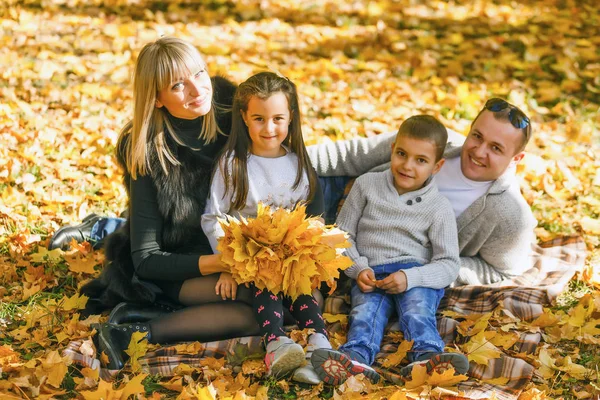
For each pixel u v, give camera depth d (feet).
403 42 25.98
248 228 10.45
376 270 11.74
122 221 14.21
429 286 11.39
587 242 14.53
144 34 26.30
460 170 12.51
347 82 22.56
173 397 9.91
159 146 10.83
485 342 10.65
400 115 20.21
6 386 9.73
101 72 22.80
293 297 10.59
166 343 11.11
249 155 11.30
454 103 20.77
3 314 11.70
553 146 18.43
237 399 9.35
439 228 11.83
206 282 11.07
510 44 25.59
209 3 29.76
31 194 15.58
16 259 13.32
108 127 18.90
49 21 27.27
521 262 12.75
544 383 10.28
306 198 11.55
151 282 11.33
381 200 11.96
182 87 10.63
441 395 9.72
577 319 11.54
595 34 26.23
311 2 30.25
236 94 11.05
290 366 10.02
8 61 22.94
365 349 10.57
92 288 12.07
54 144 17.70
